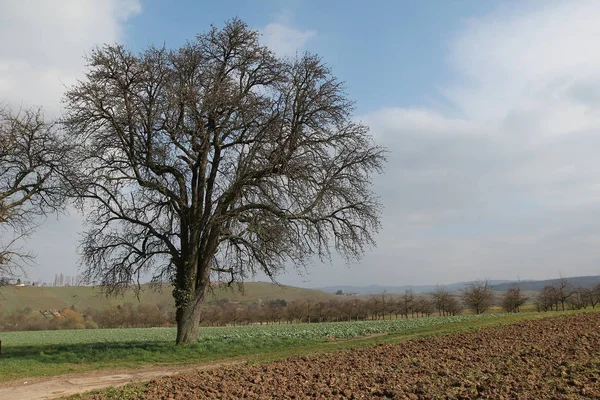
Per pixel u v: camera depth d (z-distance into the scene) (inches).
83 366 717.3
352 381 482.3
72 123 848.3
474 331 914.7
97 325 2965.1
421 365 550.6
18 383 591.5
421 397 400.8
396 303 3398.1
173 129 875.4
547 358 535.2
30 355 840.9
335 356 684.7
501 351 615.8
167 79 895.1
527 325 946.1
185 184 934.4
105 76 848.9
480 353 612.1
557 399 361.1
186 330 911.0
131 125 845.8
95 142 872.9
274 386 477.7
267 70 992.2
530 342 681.6
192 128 888.3
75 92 824.3
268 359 717.3
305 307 3385.8
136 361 761.0
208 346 882.8
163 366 719.1
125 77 873.5
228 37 977.5
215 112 902.4
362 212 949.2
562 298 2805.1
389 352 692.7
